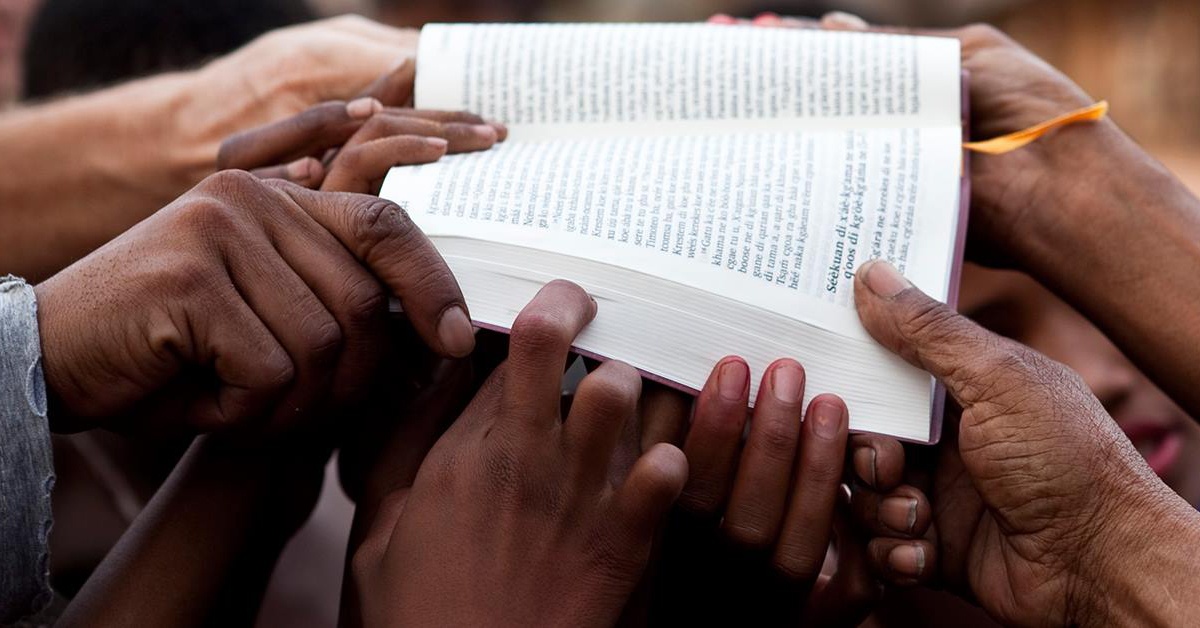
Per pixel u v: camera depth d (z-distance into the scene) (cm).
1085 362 113
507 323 65
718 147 74
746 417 65
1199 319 79
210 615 71
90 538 105
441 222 68
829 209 69
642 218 68
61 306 60
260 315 62
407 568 61
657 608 79
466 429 64
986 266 92
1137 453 63
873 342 66
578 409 59
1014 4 293
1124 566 60
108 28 127
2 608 60
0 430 57
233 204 62
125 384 61
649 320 65
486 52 82
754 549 67
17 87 147
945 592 96
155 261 60
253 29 129
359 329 64
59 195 106
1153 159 84
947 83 77
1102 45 287
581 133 80
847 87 78
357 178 74
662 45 81
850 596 75
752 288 66
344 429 84
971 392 63
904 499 67
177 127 105
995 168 85
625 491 59
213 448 76
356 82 100
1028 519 63
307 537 116
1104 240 82
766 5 159
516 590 59
